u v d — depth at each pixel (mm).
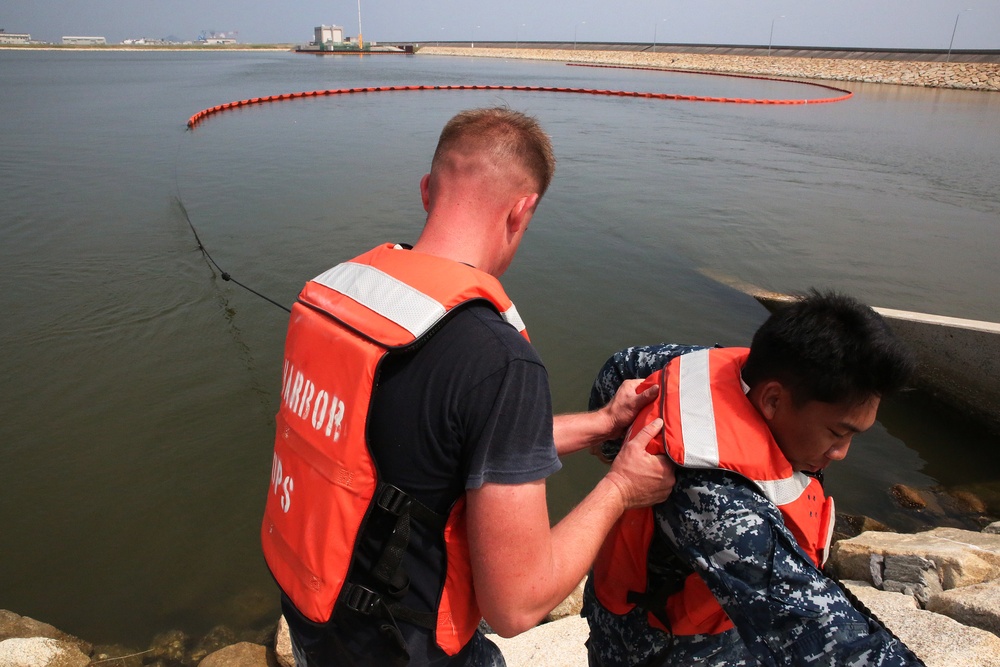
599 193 13367
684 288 8633
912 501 5027
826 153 18781
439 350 1240
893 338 1296
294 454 1375
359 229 10633
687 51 82938
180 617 3904
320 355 1332
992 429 5914
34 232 10211
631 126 23531
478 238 1441
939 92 43219
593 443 1761
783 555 1317
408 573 1325
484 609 1309
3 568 4234
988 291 8844
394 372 1255
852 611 1304
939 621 2855
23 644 3389
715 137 21281
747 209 12531
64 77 43250
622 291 8461
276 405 5984
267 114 25375
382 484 1271
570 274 8945
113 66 59969
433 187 1491
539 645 2877
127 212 11352
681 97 33969
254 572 4230
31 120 21969
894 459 5578
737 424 1407
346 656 1387
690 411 1460
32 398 6051
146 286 8328
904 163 17609
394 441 1254
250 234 10273
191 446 5434
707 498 1378
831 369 1286
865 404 1324
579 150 18266
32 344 6938
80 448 5387
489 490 1208
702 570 1390
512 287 8469
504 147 1414
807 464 1466
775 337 1378
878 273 9406
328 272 1493
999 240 11039
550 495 4977
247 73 50844
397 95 34156
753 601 1316
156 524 4645
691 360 1604
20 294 8047
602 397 1994
